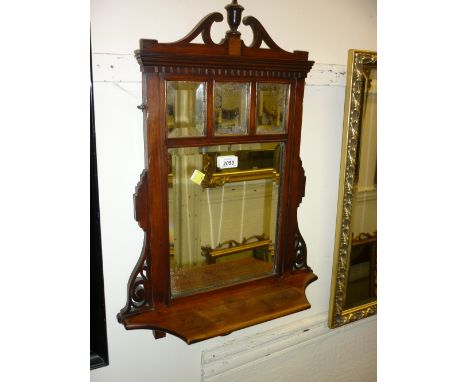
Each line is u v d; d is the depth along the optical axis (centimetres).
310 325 122
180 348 100
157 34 79
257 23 81
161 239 81
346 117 106
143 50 69
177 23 81
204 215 87
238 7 77
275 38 96
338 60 108
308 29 100
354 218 118
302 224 115
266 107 87
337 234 115
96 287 83
